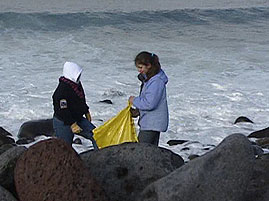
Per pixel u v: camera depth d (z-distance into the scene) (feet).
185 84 95.66
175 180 27.37
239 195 26.66
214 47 135.95
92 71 105.91
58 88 43.39
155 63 39.93
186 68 110.01
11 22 164.55
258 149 49.98
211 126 72.28
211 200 26.53
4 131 65.16
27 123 64.95
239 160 26.63
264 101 86.02
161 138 65.57
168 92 89.10
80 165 28.50
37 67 108.99
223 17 194.18
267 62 118.11
